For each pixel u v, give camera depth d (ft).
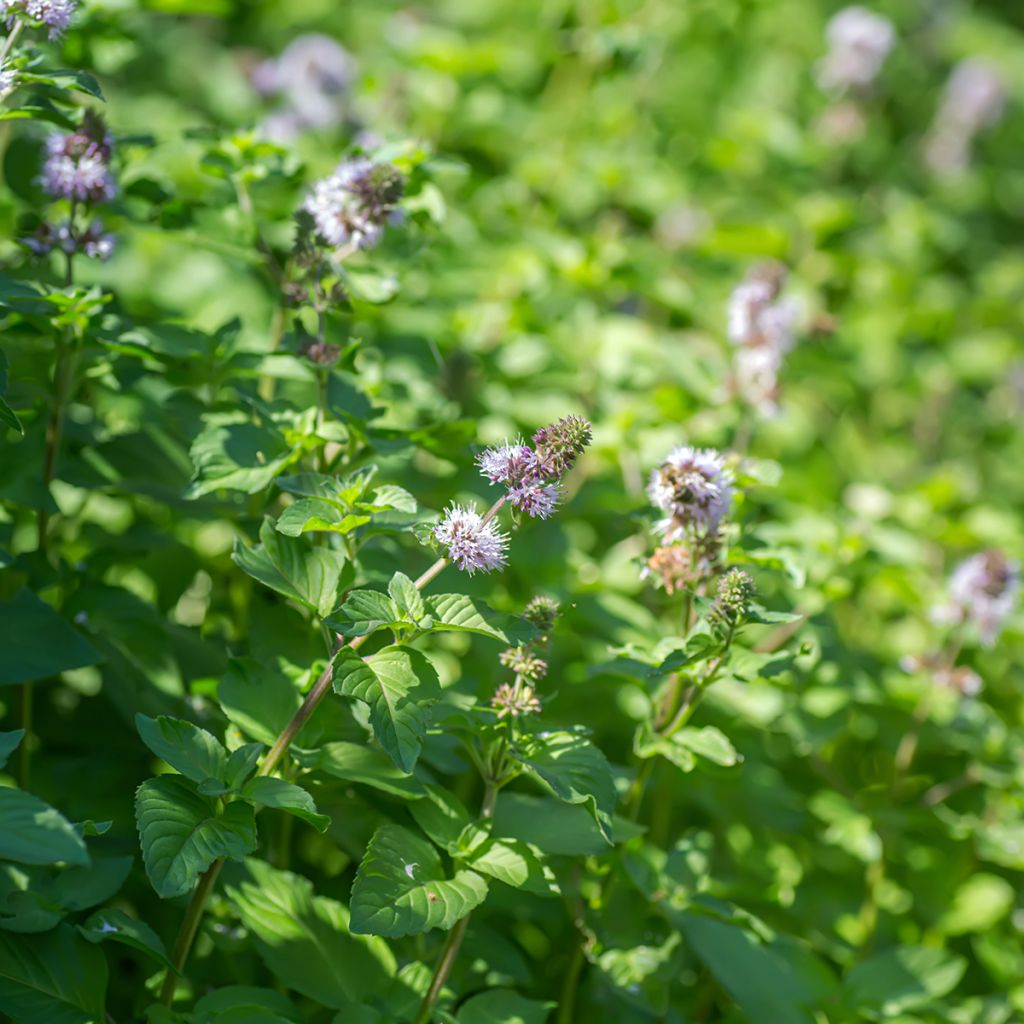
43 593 3.63
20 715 3.54
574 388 4.23
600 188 5.16
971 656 4.12
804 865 3.89
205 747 3.20
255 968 3.48
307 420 3.48
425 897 3.20
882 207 6.60
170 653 3.54
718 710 3.83
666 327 4.98
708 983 3.65
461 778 3.70
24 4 3.34
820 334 4.62
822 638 3.88
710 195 6.04
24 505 3.53
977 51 8.38
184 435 3.72
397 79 5.01
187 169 4.24
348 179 3.47
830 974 3.57
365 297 3.61
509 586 3.87
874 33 6.19
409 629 3.19
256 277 4.27
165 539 3.66
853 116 6.31
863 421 5.61
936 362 5.72
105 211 3.70
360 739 3.41
